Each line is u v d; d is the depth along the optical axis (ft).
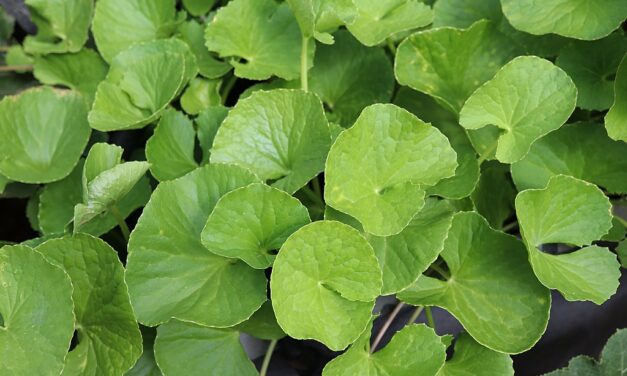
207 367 0.98
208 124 1.13
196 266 0.97
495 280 1.00
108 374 0.93
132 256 0.95
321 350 1.07
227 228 0.94
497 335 0.97
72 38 1.36
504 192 1.14
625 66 1.05
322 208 1.10
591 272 0.99
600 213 1.00
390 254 0.97
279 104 1.03
